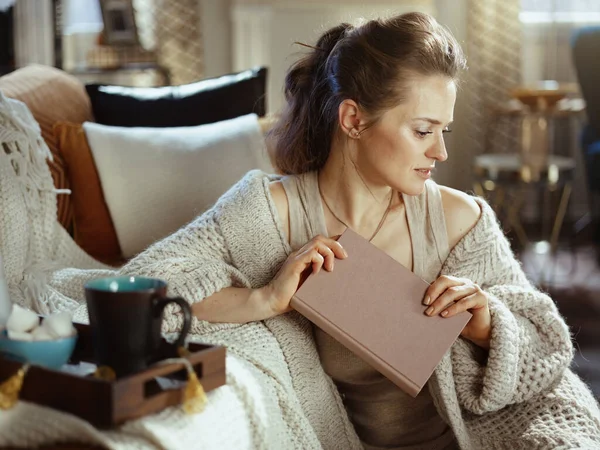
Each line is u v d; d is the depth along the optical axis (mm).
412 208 1416
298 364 1344
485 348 1342
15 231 1653
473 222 1435
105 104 2277
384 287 1266
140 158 2072
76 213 2072
